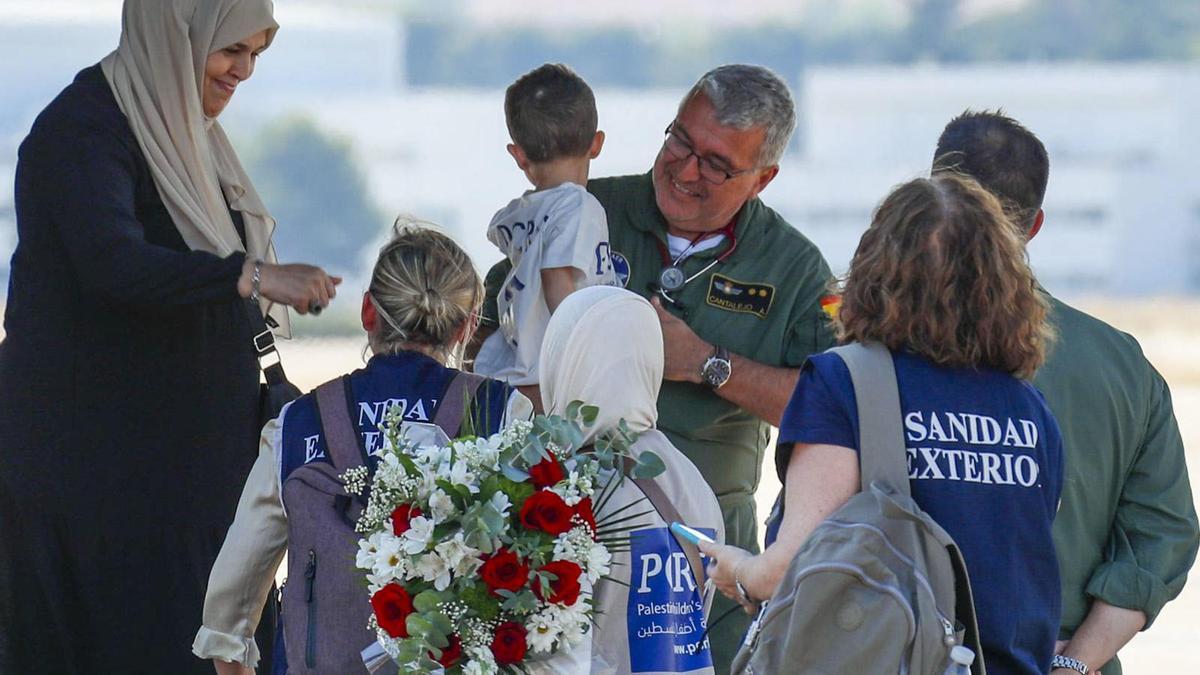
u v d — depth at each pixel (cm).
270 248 1361
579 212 1286
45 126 1239
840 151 14488
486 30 19225
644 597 960
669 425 1300
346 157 13875
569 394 988
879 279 868
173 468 1259
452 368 1028
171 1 1256
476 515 909
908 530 820
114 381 1246
